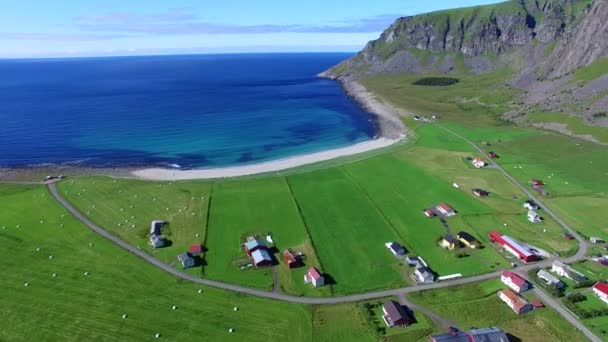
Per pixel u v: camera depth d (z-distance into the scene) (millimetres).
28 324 66438
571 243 91438
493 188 121688
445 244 90812
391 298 73875
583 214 104438
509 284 76438
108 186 124438
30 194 117875
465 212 106562
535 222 100938
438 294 74875
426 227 99250
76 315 68688
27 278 78438
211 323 67312
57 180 130000
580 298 72250
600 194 115562
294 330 66000
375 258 86438
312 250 88938
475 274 80750
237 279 79125
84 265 83062
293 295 74688
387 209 108625
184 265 82625
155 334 64688
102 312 69500
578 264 83250
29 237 93562
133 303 71875
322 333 65500
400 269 82688
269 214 105375
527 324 67250
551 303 71875
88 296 73562
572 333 64938
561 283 75688
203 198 115000
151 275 79938
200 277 79625
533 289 75688
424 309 70938
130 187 123625
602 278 78438
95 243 91250
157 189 122000
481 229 97938
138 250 88812
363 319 68375
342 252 88625
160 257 86188
